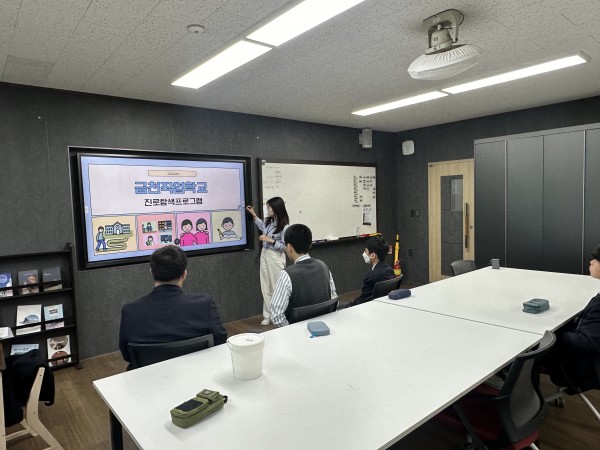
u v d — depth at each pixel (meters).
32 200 3.36
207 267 4.39
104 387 1.43
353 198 5.87
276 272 4.48
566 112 4.62
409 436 2.29
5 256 3.19
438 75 2.41
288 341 1.83
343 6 2.13
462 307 2.35
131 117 3.85
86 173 3.59
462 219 5.76
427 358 1.60
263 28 2.35
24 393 2.17
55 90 3.45
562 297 2.55
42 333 3.32
